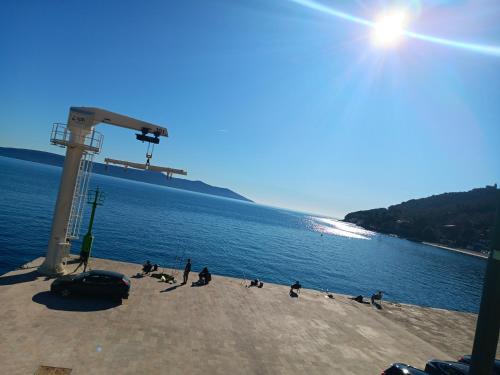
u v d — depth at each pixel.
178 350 15.34
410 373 14.70
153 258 58.91
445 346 23.05
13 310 16.67
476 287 93.94
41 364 12.60
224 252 76.44
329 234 193.50
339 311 25.83
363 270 87.75
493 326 5.44
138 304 20.02
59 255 22.59
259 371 14.80
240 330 18.77
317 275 70.00
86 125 22.61
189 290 24.03
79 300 19.34
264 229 153.50
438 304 63.41
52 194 123.19
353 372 16.25
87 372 12.54
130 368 13.27
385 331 23.28
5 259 42.47
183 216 141.00
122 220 94.94
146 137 24.69
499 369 17.36
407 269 105.56
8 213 72.50
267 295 26.22
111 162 25.31
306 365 16.11
